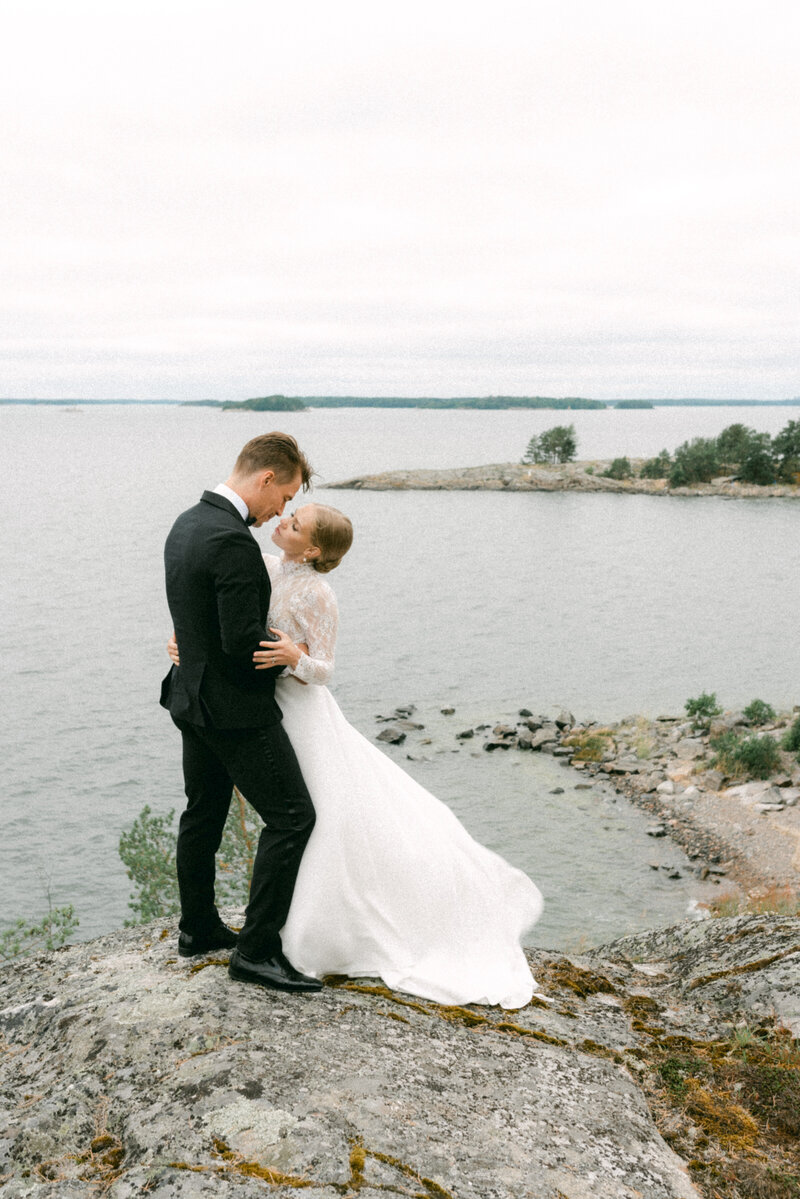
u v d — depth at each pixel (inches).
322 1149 97.1
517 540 2933.1
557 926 668.1
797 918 205.3
